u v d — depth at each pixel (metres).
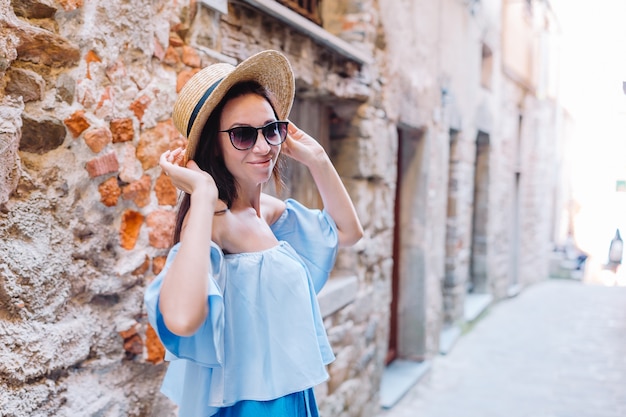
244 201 1.33
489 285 8.03
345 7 3.62
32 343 1.47
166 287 1.08
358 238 1.55
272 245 1.33
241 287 1.26
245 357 1.26
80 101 1.59
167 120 1.92
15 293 1.42
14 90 1.42
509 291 9.20
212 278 1.16
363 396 3.81
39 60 1.48
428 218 5.14
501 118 8.20
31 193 1.47
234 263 1.27
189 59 2.01
